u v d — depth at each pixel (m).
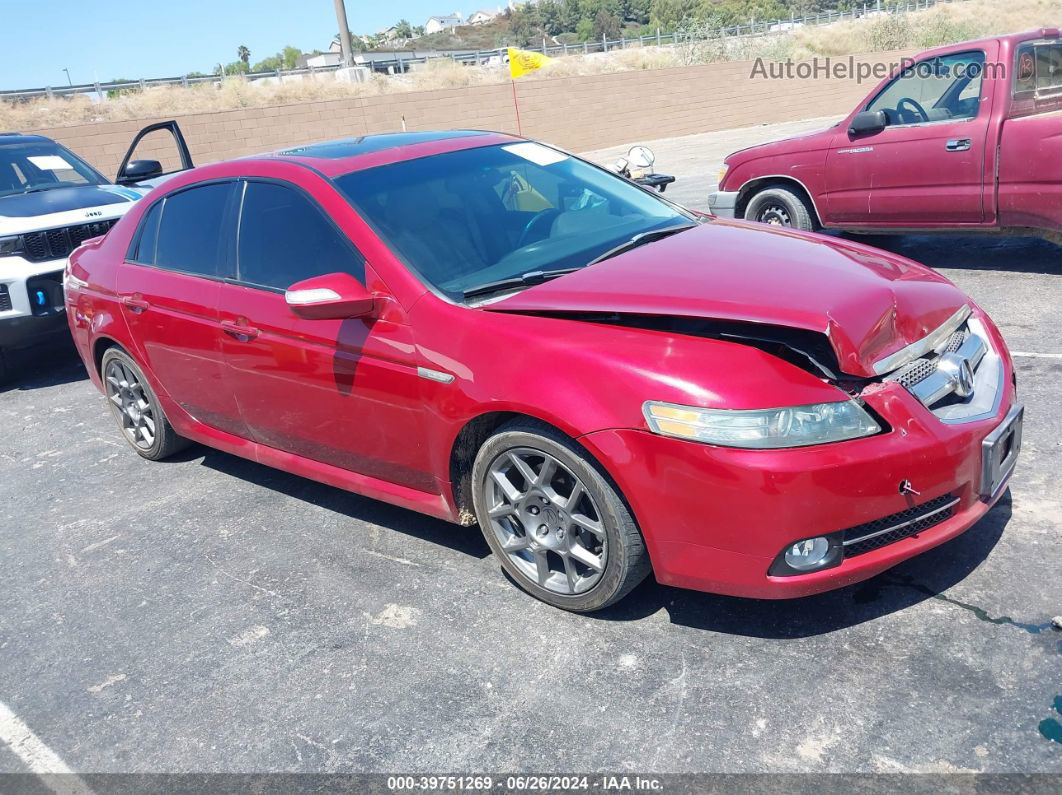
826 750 2.29
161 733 2.73
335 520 3.97
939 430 2.59
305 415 3.61
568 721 2.53
